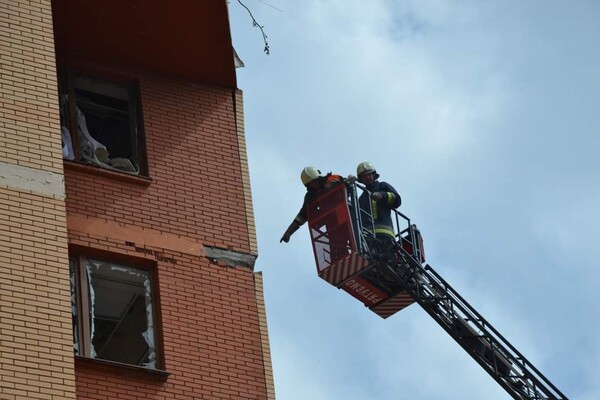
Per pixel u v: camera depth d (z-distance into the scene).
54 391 16.45
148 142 21.34
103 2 21.23
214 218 20.86
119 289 19.69
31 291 17.08
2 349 16.47
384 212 26.06
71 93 21.44
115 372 18.33
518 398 28.00
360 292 26.59
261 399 19.28
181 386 18.81
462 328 27.61
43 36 19.41
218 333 19.61
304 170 25.88
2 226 17.48
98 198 20.12
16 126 18.41
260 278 20.53
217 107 22.41
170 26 21.70
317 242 25.84
